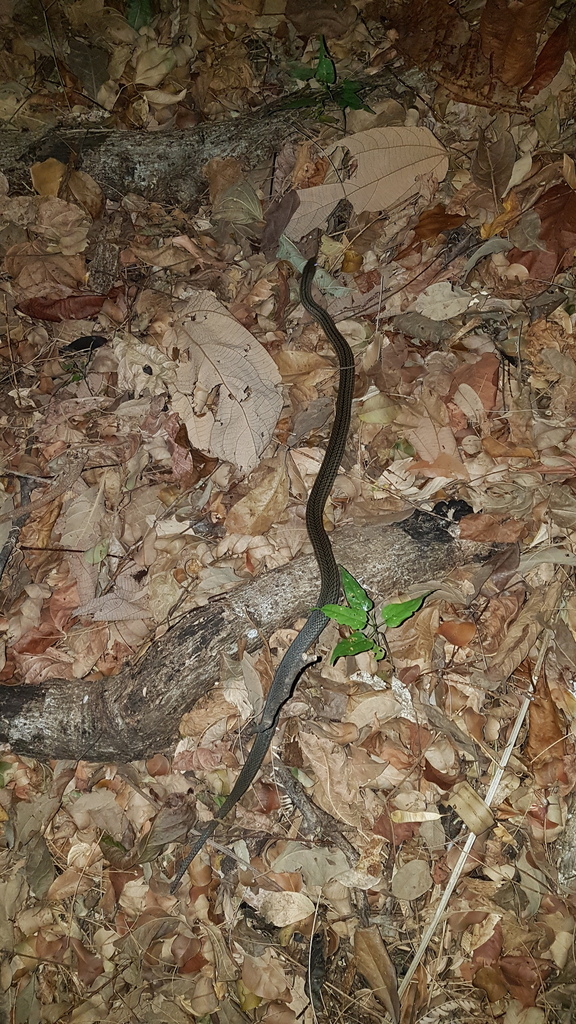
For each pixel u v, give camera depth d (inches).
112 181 42.5
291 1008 28.8
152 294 39.2
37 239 41.2
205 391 35.7
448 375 34.8
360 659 31.3
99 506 34.9
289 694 30.3
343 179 39.6
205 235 41.1
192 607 32.6
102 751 31.0
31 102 43.9
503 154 37.2
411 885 29.2
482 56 38.2
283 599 31.2
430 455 33.5
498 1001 28.3
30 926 30.2
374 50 42.6
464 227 37.9
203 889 30.0
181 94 44.2
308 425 35.3
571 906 28.7
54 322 39.6
